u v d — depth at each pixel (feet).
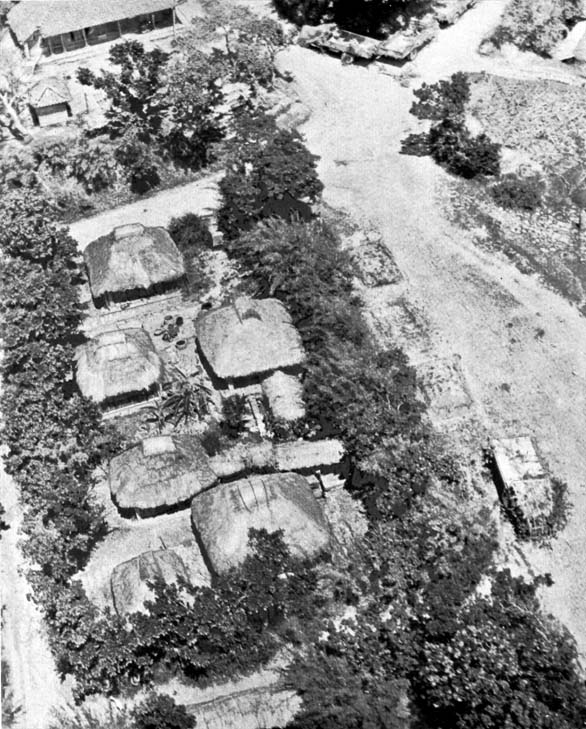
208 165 337.52
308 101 361.10
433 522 223.51
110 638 202.80
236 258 299.58
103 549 230.48
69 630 205.36
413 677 198.70
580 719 176.86
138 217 321.32
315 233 295.28
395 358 260.62
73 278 298.35
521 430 248.11
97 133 337.93
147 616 204.54
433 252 298.76
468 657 185.98
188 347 274.77
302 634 209.87
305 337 261.65
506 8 399.24
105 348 255.91
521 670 183.11
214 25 393.29
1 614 221.05
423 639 198.39
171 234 306.55
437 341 271.08
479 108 356.59
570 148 337.11
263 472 235.81
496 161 328.49
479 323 275.80
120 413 258.78
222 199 315.37
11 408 246.88
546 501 227.40
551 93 362.33
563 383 258.78
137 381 253.85
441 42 387.14
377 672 200.54
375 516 229.25
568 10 404.36
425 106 329.11
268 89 362.12
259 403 257.34
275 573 209.87
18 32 375.45
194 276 295.48
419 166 330.13
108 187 331.57
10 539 235.81
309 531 218.79
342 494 237.66
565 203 315.78
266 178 304.50
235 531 216.33
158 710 195.00
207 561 219.61
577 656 194.59
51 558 219.20
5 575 228.43
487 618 193.16
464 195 318.65
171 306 288.51
